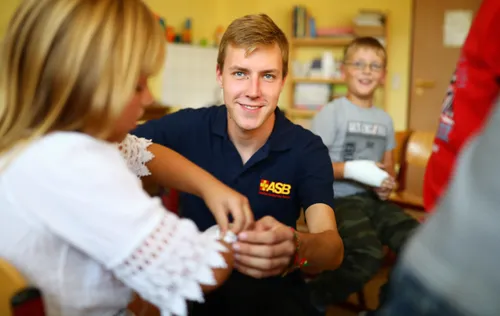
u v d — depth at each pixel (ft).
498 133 1.30
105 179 2.02
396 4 14.99
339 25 15.66
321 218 3.50
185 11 15.07
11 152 2.09
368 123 6.72
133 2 2.21
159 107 11.89
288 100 15.94
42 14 2.08
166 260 2.06
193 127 4.00
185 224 2.20
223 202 2.90
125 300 2.45
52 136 2.07
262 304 3.62
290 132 3.89
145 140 3.32
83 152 2.04
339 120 6.68
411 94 15.11
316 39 15.28
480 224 1.24
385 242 5.69
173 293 2.12
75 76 2.06
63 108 2.11
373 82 6.75
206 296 3.64
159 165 3.21
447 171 2.92
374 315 1.77
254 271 2.63
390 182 5.83
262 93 3.43
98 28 2.05
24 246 2.07
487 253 1.23
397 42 15.10
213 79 15.39
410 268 1.42
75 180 1.99
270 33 3.38
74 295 2.21
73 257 2.19
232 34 3.42
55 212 2.03
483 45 2.54
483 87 2.59
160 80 13.87
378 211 5.96
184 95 14.61
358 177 5.88
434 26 14.67
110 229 2.01
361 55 6.66
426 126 15.10
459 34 14.44
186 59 14.49
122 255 2.04
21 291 1.78
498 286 1.21
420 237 1.45
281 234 2.65
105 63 2.06
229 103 3.53
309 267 2.95
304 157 3.80
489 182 1.26
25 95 2.12
